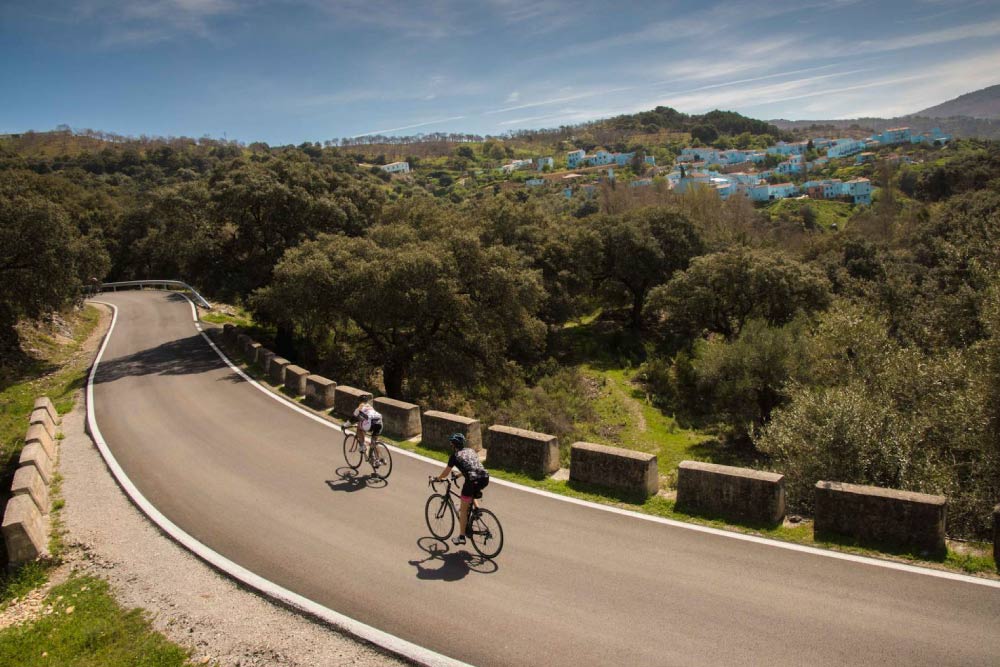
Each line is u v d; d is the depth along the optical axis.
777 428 14.33
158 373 22.72
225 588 8.02
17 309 25.77
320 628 6.97
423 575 7.86
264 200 29.52
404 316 23.62
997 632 5.91
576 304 47.62
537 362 39.16
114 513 10.68
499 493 10.23
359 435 11.66
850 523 7.88
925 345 20.56
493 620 6.78
